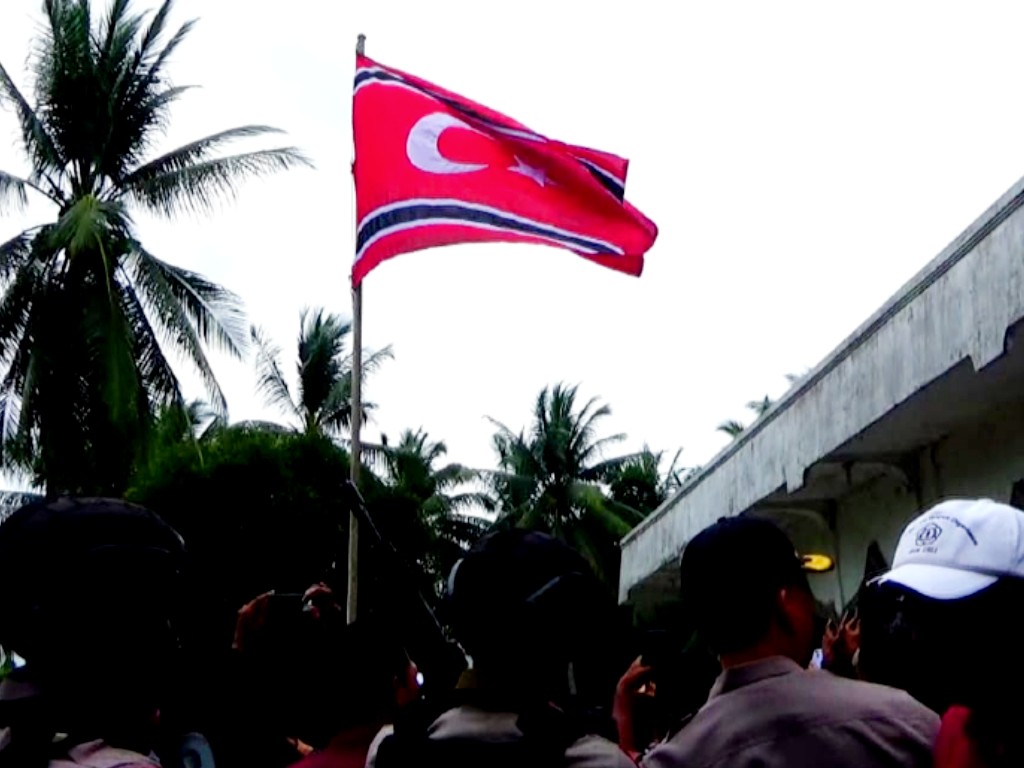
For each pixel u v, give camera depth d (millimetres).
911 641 2039
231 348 23141
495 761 2014
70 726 1676
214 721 3057
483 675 2145
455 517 38156
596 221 8406
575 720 2094
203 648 3039
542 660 2125
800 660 2449
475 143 8539
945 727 2014
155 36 21797
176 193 21984
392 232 8445
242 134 22578
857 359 8320
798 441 9383
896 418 8055
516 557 2164
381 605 2934
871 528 9820
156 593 1743
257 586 14648
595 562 38688
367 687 2852
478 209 8383
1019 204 6160
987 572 2000
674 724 3059
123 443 20938
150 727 1760
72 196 21984
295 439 15852
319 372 33094
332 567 15016
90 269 21000
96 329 20188
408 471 34906
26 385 20406
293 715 2947
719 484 11156
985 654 1952
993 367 6918
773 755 2242
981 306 6570
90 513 1764
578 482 39938
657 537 12984
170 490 15016
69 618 1680
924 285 7305
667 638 3307
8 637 1722
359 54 8977
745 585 2389
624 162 8547
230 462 15133
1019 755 1892
